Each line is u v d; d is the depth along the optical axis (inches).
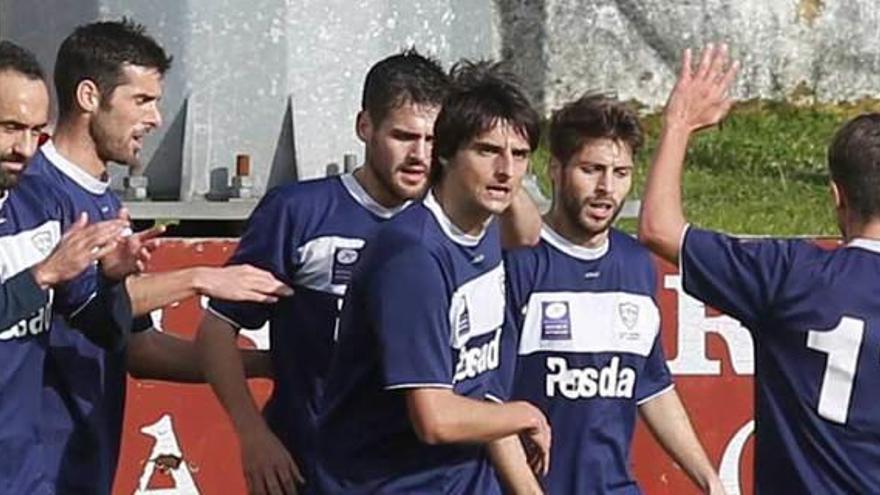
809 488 552.4
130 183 812.6
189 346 663.1
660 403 699.4
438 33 850.8
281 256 642.8
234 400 644.1
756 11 1648.6
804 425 553.3
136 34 618.8
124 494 796.6
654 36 1632.6
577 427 677.9
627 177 680.4
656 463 824.9
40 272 549.0
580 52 1626.5
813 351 551.5
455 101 556.7
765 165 1537.9
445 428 553.9
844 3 1664.6
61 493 617.9
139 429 796.6
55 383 616.4
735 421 833.5
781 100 1638.8
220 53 817.5
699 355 829.2
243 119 821.9
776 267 557.3
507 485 588.7
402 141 628.7
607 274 682.8
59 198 602.2
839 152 561.3
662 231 570.9
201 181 817.5
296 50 824.9
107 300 593.6
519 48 1624.0
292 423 644.1
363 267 564.7
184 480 800.3
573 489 676.1
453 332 564.7
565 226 682.2
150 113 618.5
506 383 613.9
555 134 679.7
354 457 576.4
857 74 1664.6
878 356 546.6
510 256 676.7
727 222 1424.7
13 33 848.3
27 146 558.3
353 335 570.9
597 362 678.5
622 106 678.5
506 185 556.4
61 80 613.6
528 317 676.7
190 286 614.5
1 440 578.9
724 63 584.1
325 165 827.4
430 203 563.8
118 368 633.6
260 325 656.4
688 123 577.9
